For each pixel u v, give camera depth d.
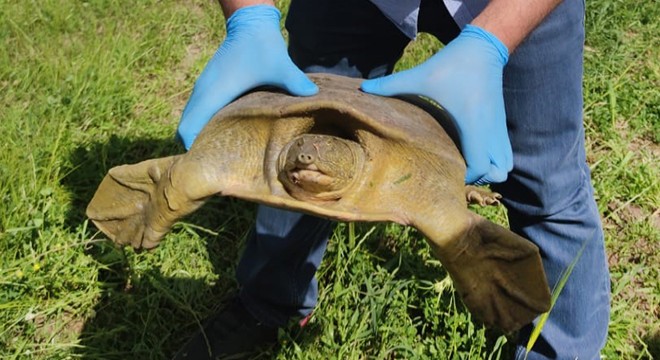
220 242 1.58
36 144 1.68
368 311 1.31
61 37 2.20
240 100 0.97
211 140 0.92
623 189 1.70
